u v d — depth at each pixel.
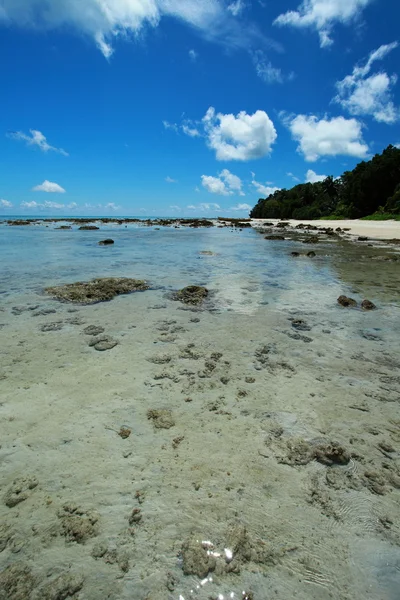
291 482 2.87
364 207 68.00
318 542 2.35
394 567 2.20
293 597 2.02
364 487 2.84
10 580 2.09
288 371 4.79
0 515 2.52
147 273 12.37
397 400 4.10
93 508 2.59
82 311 7.50
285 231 41.47
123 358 5.09
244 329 6.46
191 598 2.01
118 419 3.65
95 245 22.95
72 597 2.00
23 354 5.17
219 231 42.34
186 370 4.76
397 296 9.21
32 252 18.38
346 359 5.20
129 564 2.20
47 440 3.31
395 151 64.06
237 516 2.54
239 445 3.30
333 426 3.60
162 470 2.97
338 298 8.62
